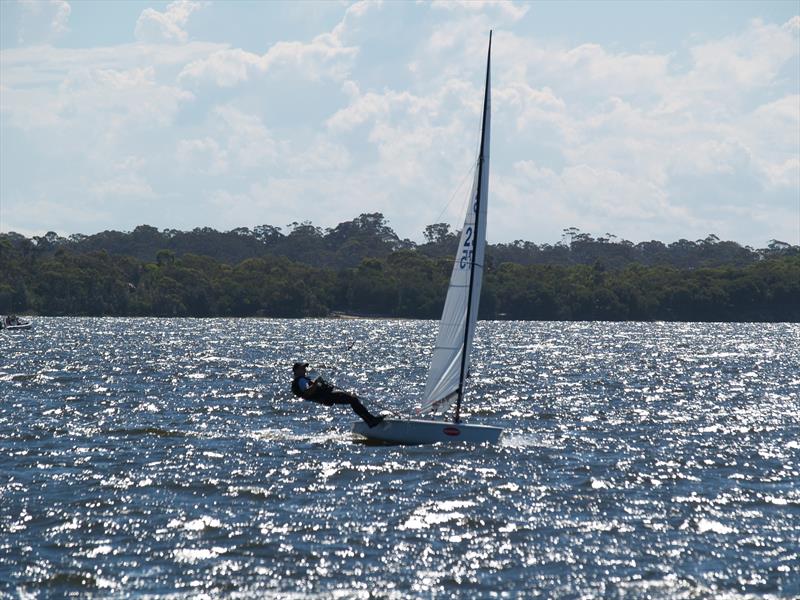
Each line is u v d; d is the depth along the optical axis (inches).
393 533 3924.7
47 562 3523.6
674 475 5162.4
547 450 5846.5
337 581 3376.0
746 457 5757.9
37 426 6688.0
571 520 4160.9
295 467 5182.1
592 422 7381.9
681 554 3703.3
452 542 3816.4
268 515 4165.8
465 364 5915.4
